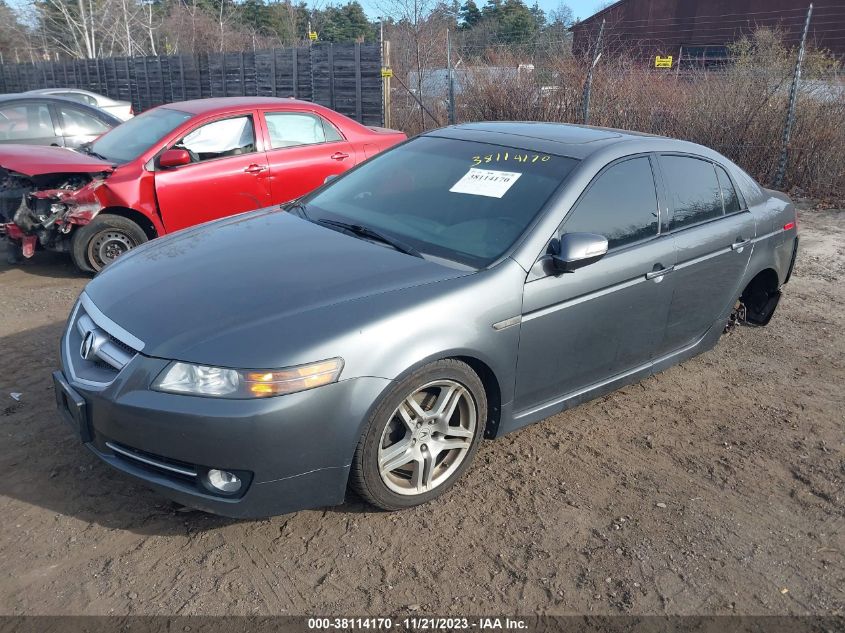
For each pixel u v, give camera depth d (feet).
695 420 13.19
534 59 40.75
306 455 8.59
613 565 9.19
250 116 21.57
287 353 8.38
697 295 13.50
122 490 10.20
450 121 39.60
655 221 12.46
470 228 11.10
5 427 11.68
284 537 9.39
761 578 9.14
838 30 67.51
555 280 10.69
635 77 36.86
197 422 8.16
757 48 42.04
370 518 9.86
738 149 34.50
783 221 15.74
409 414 9.62
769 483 11.27
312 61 44.57
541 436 12.32
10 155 19.17
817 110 33.40
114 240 19.88
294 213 12.91
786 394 14.39
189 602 8.21
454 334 9.51
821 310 19.20
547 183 11.40
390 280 9.76
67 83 77.61
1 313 17.06
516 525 9.86
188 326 8.78
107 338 9.27
